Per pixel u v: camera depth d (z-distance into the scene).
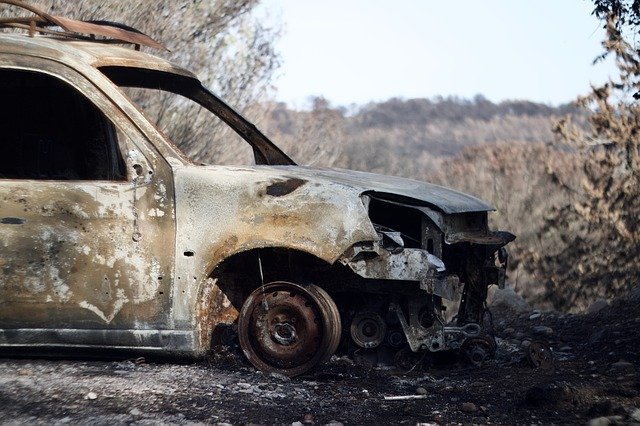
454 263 7.31
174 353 6.15
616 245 11.30
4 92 6.91
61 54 6.33
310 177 6.33
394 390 6.18
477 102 85.94
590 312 10.43
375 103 84.69
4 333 6.13
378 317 6.67
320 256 6.09
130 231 6.15
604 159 11.32
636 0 10.45
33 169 7.00
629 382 6.41
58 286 6.14
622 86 11.05
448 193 7.03
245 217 6.16
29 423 4.98
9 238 6.15
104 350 6.15
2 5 10.57
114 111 6.25
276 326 6.36
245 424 5.22
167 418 5.20
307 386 6.14
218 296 6.41
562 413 5.66
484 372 6.89
